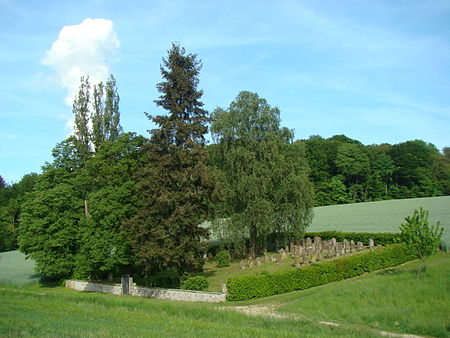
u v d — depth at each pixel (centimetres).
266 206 3966
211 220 3528
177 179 3128
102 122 4900
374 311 1975
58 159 4450
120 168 3569
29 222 4122
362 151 10444
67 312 1936
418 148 9812
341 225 6012
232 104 4319
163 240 3069
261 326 1731
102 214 3469
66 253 4075
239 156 4053
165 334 1416
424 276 2405
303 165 4391
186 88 3253
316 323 1789
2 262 6269
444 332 1686
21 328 1441
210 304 2547
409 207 6850
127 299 2558
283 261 3941
